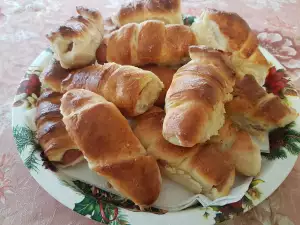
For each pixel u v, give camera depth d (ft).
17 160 0.79
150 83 0.75
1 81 0.99
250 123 0.77
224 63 0.73
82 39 0.83
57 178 0.67
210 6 1.24
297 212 0.67
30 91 0.85
